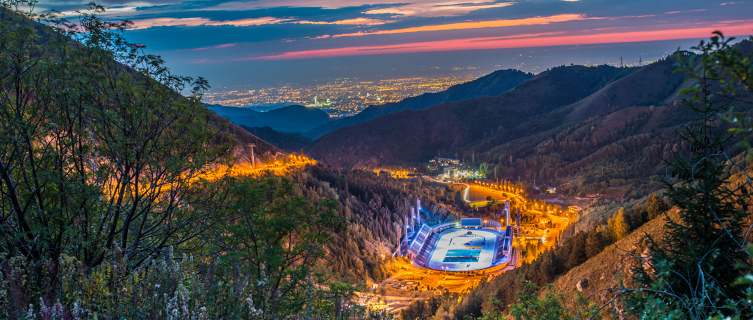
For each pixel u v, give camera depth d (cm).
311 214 2352
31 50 1814
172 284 1341
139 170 2103
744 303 696
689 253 1370
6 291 1186
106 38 1933
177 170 2177
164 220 2386
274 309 1568
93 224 2006
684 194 1460
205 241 2317
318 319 1977
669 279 1330
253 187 2327
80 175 1939
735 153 7144
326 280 2400
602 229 5609
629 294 1110
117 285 1312
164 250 2080
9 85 1769
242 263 2159
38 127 1884
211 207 2373
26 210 1892
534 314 1698
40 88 1848
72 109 1941
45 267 1367
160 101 2094
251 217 2281
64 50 1903
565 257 5503
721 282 1305
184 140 2286
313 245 2266
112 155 2080
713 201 1370
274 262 2016
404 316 6350
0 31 1714
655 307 882
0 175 1717
